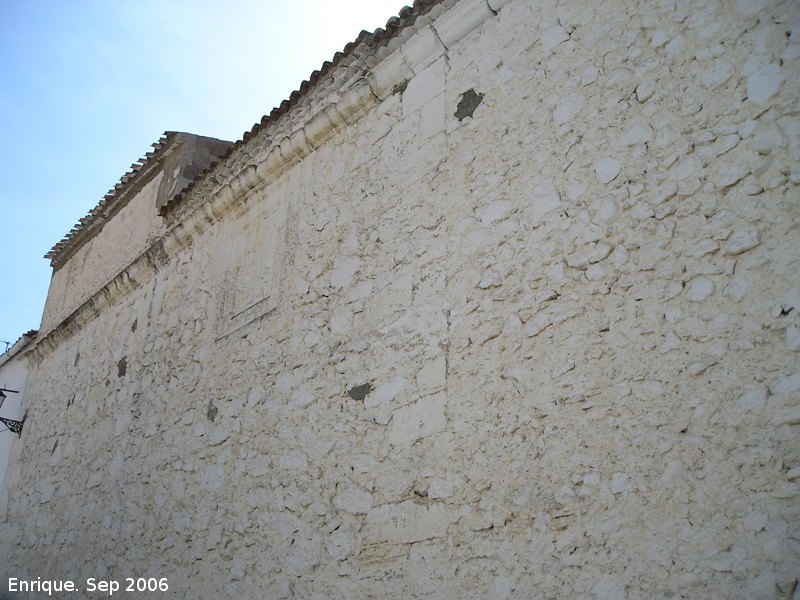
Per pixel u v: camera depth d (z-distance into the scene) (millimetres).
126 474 7371
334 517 4793
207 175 8266
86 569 7398
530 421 3900
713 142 3695
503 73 5012
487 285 4453
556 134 4453
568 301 3986
